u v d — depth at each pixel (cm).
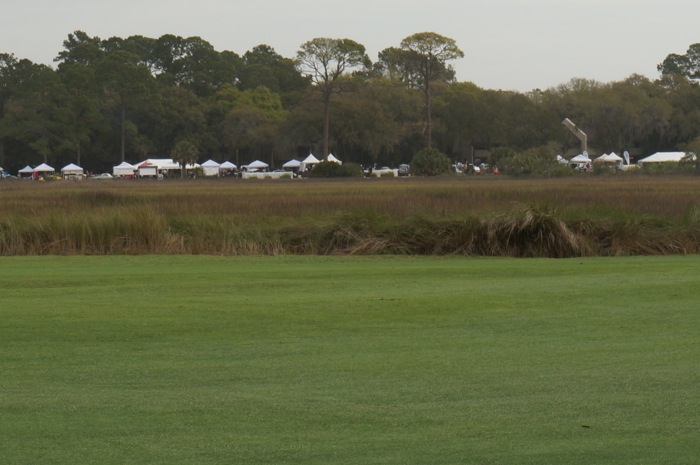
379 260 6781
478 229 7375
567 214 7619
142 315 3841
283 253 7444
